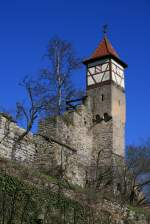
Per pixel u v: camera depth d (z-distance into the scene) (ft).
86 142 121.39
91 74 132.77
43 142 92.43
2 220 51.85
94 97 129.39
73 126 115.65
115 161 119.75
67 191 68.03
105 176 114.01
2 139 79.61
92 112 127.75
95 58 133.08
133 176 113.19
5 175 58.08
